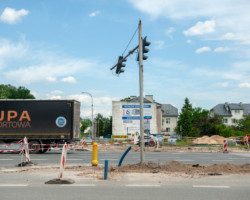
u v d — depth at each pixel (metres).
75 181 8.37
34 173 10.10
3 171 10.70
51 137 22.00
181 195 6.57
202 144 38.81
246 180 8.65
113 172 10.19
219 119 75.31
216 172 10.17
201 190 7.16
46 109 22.23
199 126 71.44
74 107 22.50
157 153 22.27
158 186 7.64
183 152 24.06
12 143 22.12
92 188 7.35
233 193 6.84
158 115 67.75
